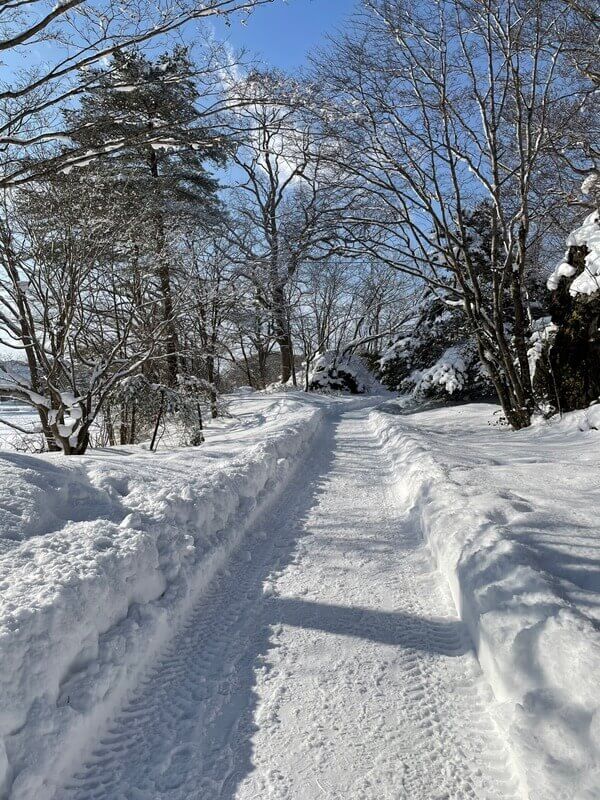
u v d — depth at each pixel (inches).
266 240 854.5
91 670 95.9
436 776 82.8
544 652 91.0
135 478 187.0
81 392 436.1
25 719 79.7
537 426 397.7
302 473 313.0
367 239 477.7
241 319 722.8
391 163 439.5
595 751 72.8
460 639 121.4
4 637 84.2
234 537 181.2
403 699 101.1
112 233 406.0
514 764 81.7
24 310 356.5
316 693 103.3
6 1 165.8
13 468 155.6
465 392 745.6
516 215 418.0
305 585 151.9
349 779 82.6
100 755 87.2
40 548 120.0
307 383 1229.7
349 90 416.5
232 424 724.0
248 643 121.5
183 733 92.8
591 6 383.9
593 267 371.9
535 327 474.9
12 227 357.1
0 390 362.6
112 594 113.1
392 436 418.9
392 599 142.3
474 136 439.2
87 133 221.0
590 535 139.2
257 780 82.7
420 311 880.3
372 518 216.8
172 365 590.9
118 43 191.2
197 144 211.9
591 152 433.7
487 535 143.3
